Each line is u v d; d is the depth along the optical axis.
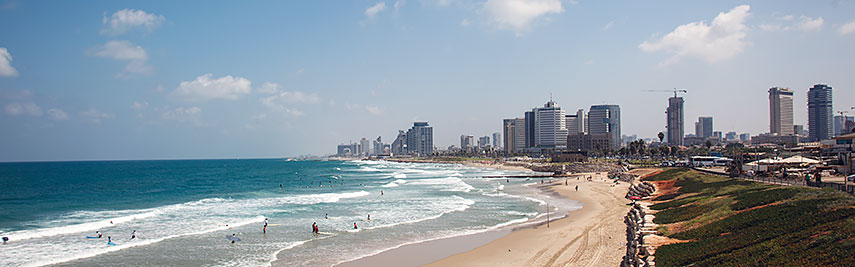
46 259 36.56
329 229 49.94
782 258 22.95
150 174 197.12
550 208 64.50
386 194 88.81
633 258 29.83
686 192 58.56
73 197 90.38
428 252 39.66
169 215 60.16
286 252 39.62
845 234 22.48
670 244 31.50
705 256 26.95
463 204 70.88
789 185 44.50
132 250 39.88
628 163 172.38
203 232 47.88
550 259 35.25
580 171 159.88
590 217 54.16
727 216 36.31
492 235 46.06
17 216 60.62
